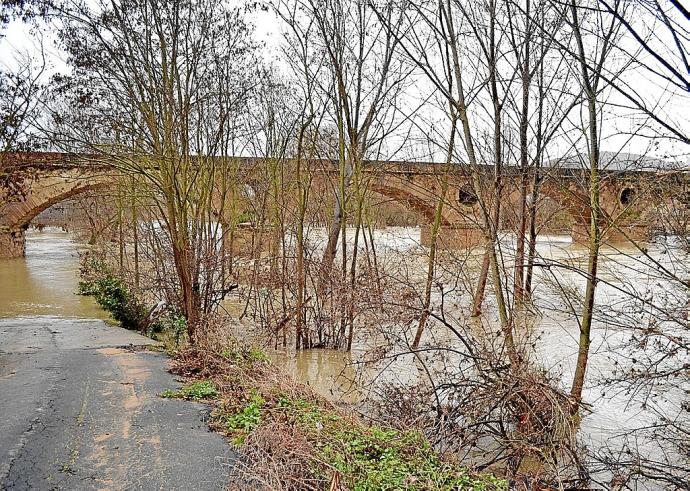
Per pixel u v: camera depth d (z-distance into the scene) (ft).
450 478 18.81
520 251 32.19
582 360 28.22
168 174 42.60
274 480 17.29
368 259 45.68
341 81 44.70
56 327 52.39
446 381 29.14
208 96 47.03
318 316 47.11
